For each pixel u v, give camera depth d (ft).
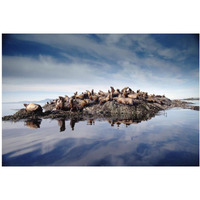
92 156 11.03
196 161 10.18
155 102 54.80
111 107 37.93
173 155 11.07
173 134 16.80
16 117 28.76
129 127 20.53
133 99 44.55
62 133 17.57
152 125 21.83
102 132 17.87
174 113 36.52
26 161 10.41
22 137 16.05
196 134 16.80
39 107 32.17
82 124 22.90
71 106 35.63
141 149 12.26
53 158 10.79
